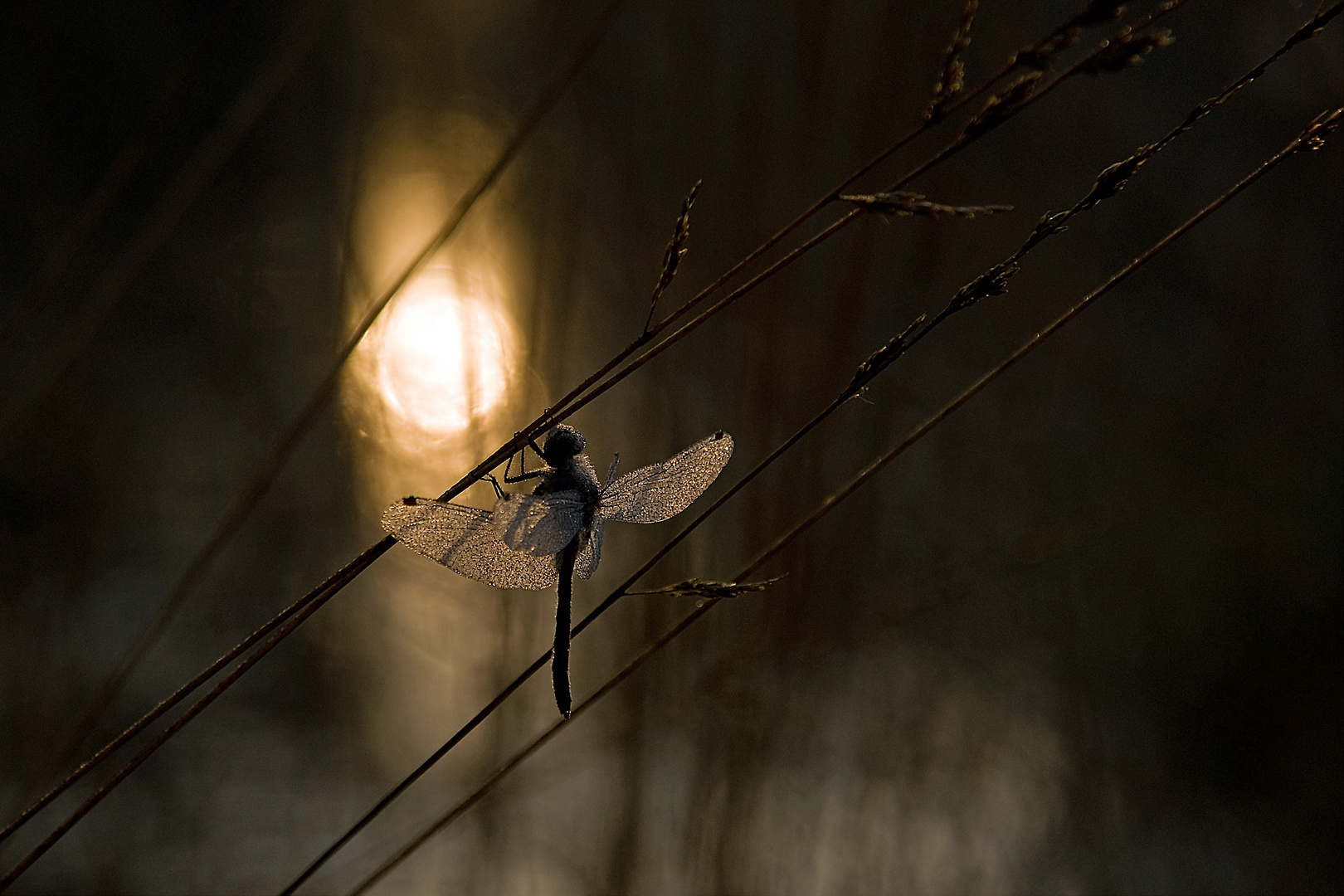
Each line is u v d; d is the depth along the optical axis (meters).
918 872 1.08
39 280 0.93
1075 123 1.28
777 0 0.99
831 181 0.99
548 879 1.03
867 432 1.04
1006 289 0.86
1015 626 1.43
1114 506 1.38
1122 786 1.30
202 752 1.29
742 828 0.97
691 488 0.87
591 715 1.16
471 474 0.86
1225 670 1.44
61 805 1.20
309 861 1.17
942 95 0.85
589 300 1.10
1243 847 1.27
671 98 1.00
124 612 1.40
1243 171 1.54
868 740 1.10
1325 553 1.49
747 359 0.98
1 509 1.11
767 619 0.98
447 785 1.28
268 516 1.45
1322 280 1.54
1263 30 1.34
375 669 1.38
